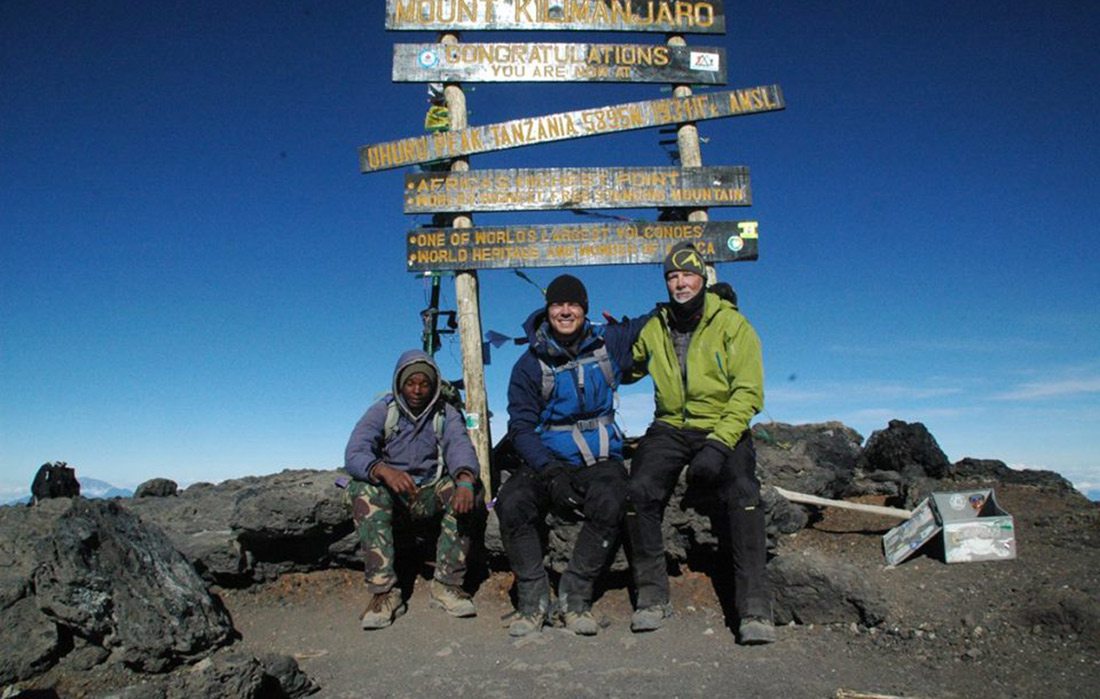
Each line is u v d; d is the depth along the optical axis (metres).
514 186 7.45
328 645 5.24
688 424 5.48
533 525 5.38
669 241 7.52
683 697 4.13
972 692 4.05
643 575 5.26
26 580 5.10
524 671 4.57
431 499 5.80
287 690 4.39
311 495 6.10
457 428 5.89
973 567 5.69
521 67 7.50
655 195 7.59
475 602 5.89
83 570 4.88
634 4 7.71
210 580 6.23
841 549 6.37
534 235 7.38
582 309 5.55
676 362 5.54
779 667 4.49
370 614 5.49
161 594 5.04
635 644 4.93
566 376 5.52
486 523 6.16
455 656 4.88
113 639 4.92
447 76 7.41
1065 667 4.22
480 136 7.45
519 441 5.54
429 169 7.70
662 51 7.73
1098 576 5.21
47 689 4.63
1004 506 7.11
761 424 8.55
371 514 5.60
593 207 7.51
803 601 5.12
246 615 5.86
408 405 5.85
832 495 7.55
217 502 7.20
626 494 5.23
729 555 5.82
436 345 7.87
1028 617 4.72
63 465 7.62
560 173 7.50
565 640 5.03
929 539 6.00
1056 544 5.96
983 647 4.54
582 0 7.63
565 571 5.31
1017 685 4.08
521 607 5.28
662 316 5.65
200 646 5.00
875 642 4.79
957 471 8.35
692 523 5.77
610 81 7.63
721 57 7.84
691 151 7.74
